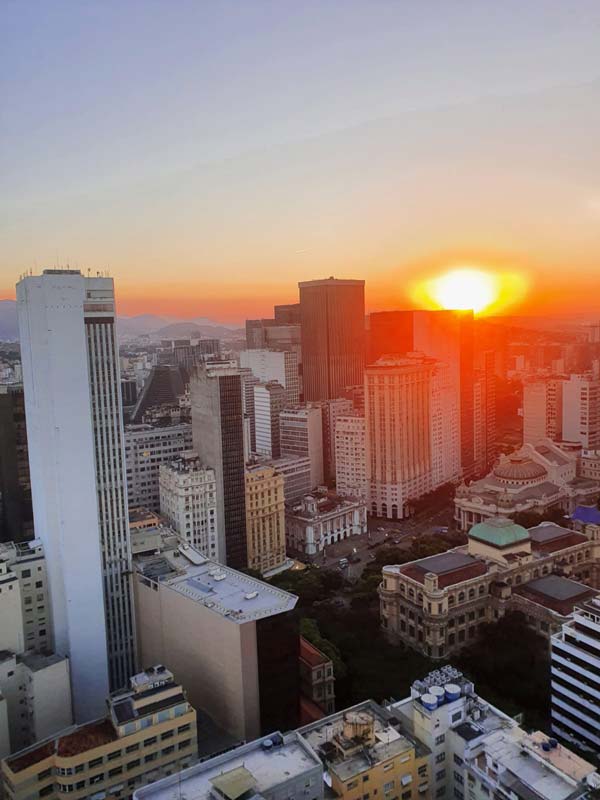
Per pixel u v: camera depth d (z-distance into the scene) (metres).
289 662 192.88
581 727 188.50
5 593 197.25
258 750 139.12
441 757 149.25
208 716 198.00
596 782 125.69
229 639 185.62
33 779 150.12
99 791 153.88
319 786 132.38
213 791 125.12
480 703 158.12
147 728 159.12
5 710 174.50
